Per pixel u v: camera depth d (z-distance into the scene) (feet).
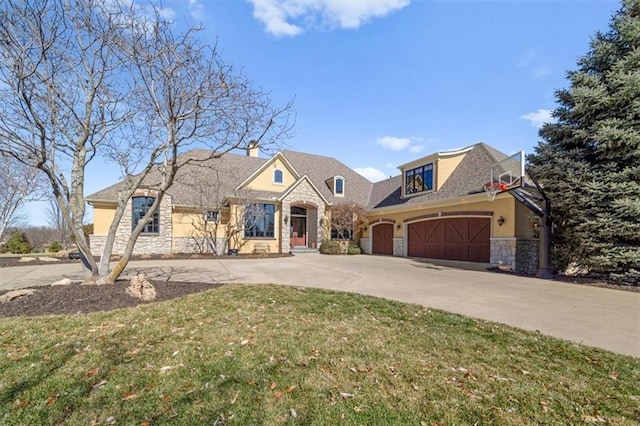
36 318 17.98
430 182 61.16
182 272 38.14
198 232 64.85
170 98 24.09
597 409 10.05
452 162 60.03
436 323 18.33
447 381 11.55
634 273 30.40
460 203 51.60
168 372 11.89
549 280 33.78
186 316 18.60
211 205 63.16
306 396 10.43
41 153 23.00
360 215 73.10
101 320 17.66
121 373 11.78
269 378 11.53
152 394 10.46
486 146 58.95
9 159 51.21
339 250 70.64
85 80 25.95
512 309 21.80
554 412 9.86
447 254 55.88
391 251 68.74
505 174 43.37
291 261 52.80
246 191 66.64
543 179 37.17
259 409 9.72
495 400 10.41
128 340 14.82
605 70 35.06
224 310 19.95
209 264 47.14
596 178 33.22
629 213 30.48
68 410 9.65
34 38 21.65
